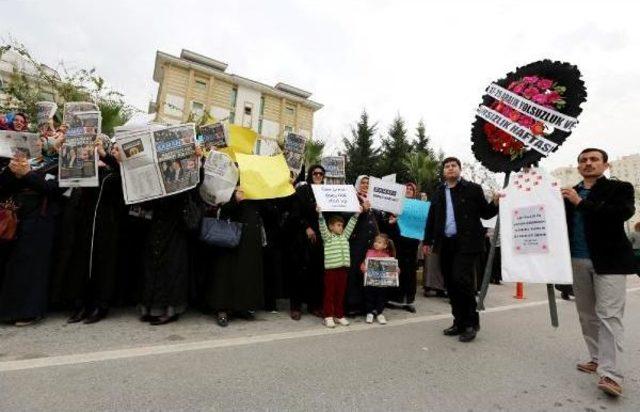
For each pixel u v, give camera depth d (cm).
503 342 417
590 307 338
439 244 448
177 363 304
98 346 335
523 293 800
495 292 800
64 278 405
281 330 424
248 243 459
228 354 332
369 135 3127
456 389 286
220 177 434
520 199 362
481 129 406
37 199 399
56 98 771
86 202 421
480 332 457
